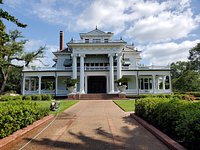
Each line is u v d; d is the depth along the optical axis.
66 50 49.09
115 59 44.91
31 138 7.93
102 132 8.95
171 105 7.87
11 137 7.03
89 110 17.78
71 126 10.34
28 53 50.88
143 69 43.34
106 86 43.91
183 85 67.75
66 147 6.83
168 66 43.91
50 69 43.84
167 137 7.09
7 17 10.37
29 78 46.78
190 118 5.61
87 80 44.56
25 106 9.55
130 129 9.47
